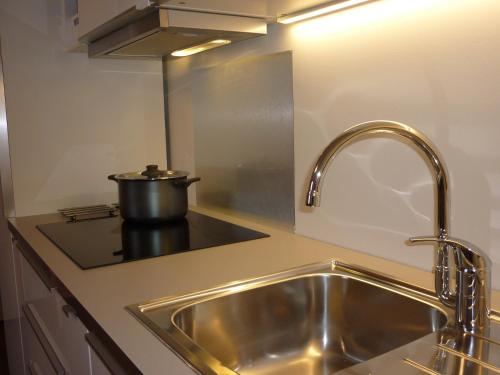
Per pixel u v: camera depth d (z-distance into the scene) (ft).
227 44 5.83
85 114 6.82
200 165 6.73
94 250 4.66
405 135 3.01
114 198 7.17
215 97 6.20
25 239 5.19
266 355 3.79
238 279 3.80
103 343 2.94
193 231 5.35
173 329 2.97
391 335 3.55
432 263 3.68
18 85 6.32
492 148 3.15
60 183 6.74
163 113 7.45
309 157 4.77
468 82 3.24
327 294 3.96
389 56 3.78
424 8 3.47
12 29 6.22
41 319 4.89
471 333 2.89
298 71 4.77
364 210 4.20
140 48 5.51
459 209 3.39
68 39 6.36
